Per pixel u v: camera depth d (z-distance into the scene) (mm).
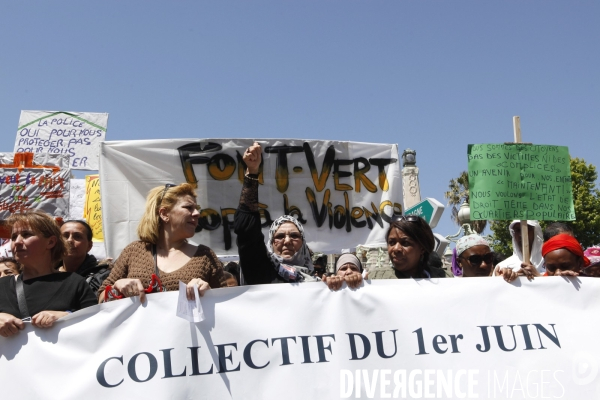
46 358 3127
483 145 4105
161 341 3168
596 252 4910
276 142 5312
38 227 3348
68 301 3297
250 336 3242
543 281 3533
